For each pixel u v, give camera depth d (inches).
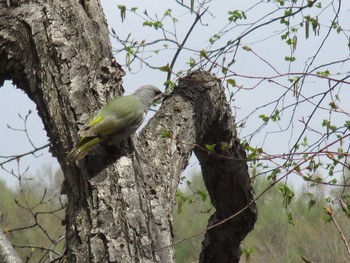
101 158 365.1
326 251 979.3
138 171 366.3
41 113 404.2
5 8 426.9
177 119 427.5
